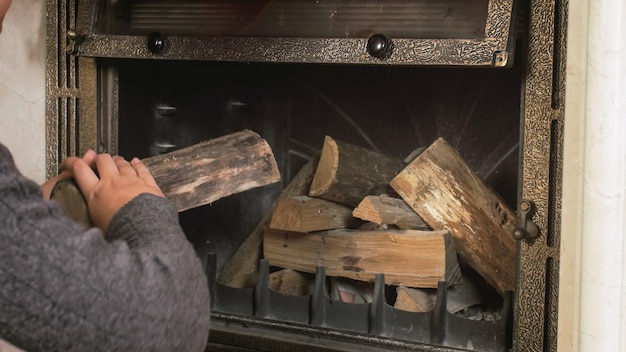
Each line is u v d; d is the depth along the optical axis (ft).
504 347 4.32
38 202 1.88
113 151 5.25
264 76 5.89
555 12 4.01
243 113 5.85
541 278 4.12
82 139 5.28
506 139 5.41
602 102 3.61
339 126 5.85
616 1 3.56
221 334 4.90
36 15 5.26
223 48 4.62
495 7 4.02
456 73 5.52
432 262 4.55
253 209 5.98
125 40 4.87
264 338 4.77
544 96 4.07
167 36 4.76
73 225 1.92
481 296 5.01
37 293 1.78
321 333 4.68
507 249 4.57
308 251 5.03
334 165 4.78
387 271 4.71
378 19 4.36
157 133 5.51
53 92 5.28
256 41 4.55
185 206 4.23
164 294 1.94
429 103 5.62
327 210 5.02
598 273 3.66
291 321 4.81
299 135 5.97
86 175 2.71
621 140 3.60
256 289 4.90
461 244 4.66
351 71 5.79
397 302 4.70
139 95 5.36
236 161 4.32
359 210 4.75
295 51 4.46
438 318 4.44
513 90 5.36
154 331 1.92
